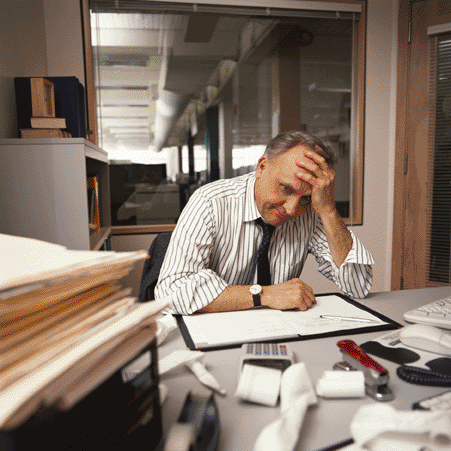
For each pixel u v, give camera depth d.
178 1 2.60
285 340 0.75
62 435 0.31
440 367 0.61
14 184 1.42
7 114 1.62
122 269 0.46
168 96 2.89
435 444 0.39
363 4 2.87
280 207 1.05
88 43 2.49
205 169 3.02
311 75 3.21
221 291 0.95
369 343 0.71
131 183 2.85
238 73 3.04
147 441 0.40
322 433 0.45
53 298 0.34
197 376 0.58
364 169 3.03
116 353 0.36
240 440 0.44
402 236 3.01
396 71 2.93
